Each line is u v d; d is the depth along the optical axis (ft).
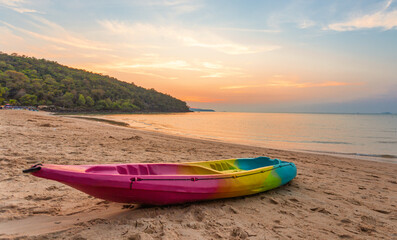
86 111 378.12
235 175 14.52
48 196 13.37
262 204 14.43
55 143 31.07
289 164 19.62
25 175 16.62
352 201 16.15
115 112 424.87
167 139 48.32
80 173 9.95
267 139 66.54
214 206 13.38
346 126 140.15
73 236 9.06
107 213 11.62
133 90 647.56
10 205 11.59
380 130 107.86
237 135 75.36
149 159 26.05
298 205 14.71
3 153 22.41
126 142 38.04
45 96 352.08
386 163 34.81
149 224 10.32
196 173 15.48
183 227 10.42
